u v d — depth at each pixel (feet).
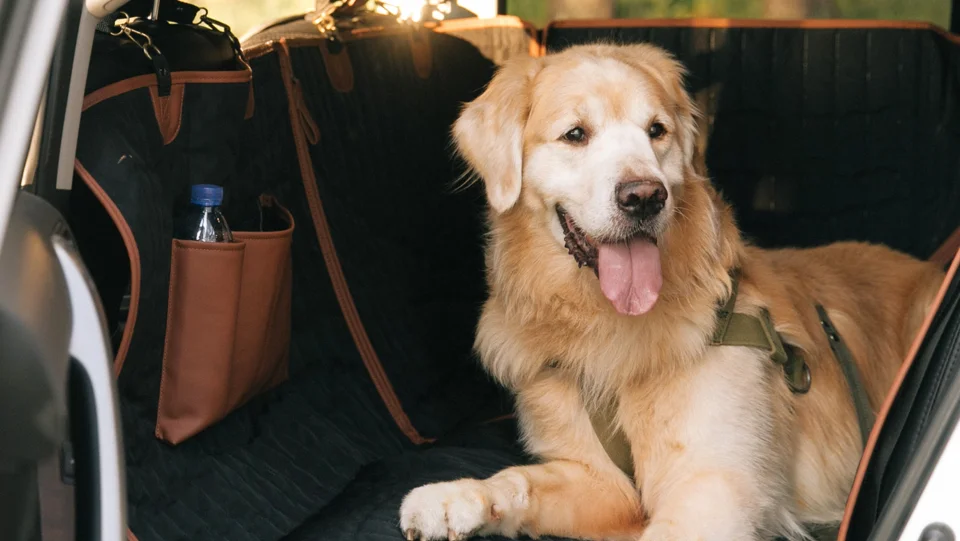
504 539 7.40
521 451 9.46
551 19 15.24
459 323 11.57
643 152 7.57
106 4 5.25
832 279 9.84
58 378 2.86
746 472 7.47
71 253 3.23
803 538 8.09
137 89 6.57
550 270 8.13
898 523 3.66
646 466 7.92
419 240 11.28
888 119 12.64
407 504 7.19
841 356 8.82
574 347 8.09
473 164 8.70
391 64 11.32
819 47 12.75
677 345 7.68
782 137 12.91
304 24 10.48
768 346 7.87
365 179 10.46
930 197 12.49
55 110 5.24
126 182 6.17
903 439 4.15
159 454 6.88
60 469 3.03
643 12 15.02
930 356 4.13
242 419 7.95
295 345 8.99
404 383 10.07
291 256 9.02
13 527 2.90
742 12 14.71
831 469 8.59
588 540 7.80
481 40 13.39
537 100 8.23
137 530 6.39
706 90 13.02
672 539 6.93
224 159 7.57
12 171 2.81
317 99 9.81
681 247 7.88
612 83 7.95
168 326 6.92
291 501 7.64
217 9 14.25
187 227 7.00
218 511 7.05
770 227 12.99
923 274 10.03
